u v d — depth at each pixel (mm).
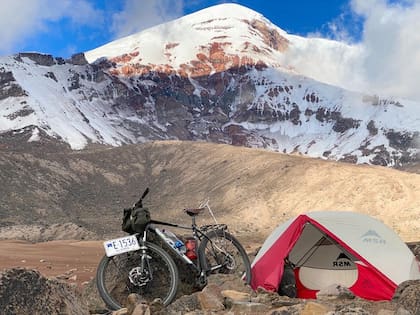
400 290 7227
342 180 160000
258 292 8297
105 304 7832
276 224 144125
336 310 6051
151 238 7879
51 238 100562
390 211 134875
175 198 196750
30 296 5148
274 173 181750
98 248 36000
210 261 8148
